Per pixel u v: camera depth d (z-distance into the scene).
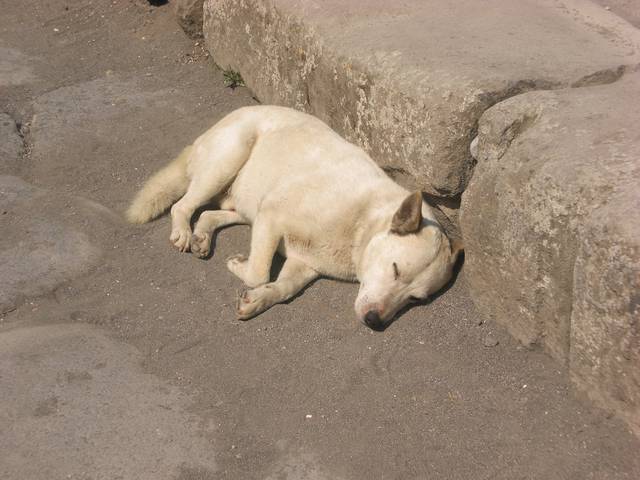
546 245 1.88
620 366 1.76
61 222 2.39
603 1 2.89
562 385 1.91
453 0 2.67
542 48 2.32
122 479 1.74
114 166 2.71
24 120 2.93
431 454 1.81
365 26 2.55
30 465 1.74
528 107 2.02
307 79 2.67
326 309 2.15
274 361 2.00
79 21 3.68
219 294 2.19
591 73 2.19
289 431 1.85
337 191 2.17
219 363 1.99
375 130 2.38
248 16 2.96
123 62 3.37
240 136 2.39
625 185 1.77
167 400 1.90
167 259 2.30
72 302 2.15
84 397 1.88
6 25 3.63
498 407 1.89
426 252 2.07
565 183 1.84
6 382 1.89
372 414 1.88
